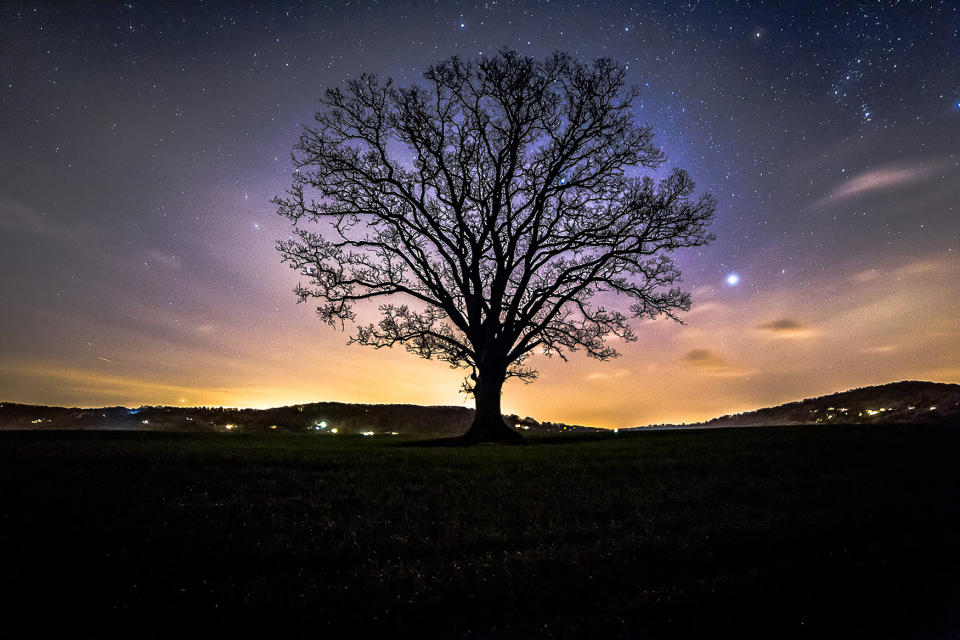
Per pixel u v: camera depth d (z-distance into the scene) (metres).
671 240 23.88
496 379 23.03
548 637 3.80
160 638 3.75
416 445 19.47
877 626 4.03
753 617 4.12
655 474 10.05
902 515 6.71
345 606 4.27
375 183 24.36
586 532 6.21
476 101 23.77
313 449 14.79
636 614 4.14
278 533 6.08
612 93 23.34
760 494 8.22
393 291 24.56
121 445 14.24
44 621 3.95
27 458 10.77
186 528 6.16
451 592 4.52
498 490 8.45
